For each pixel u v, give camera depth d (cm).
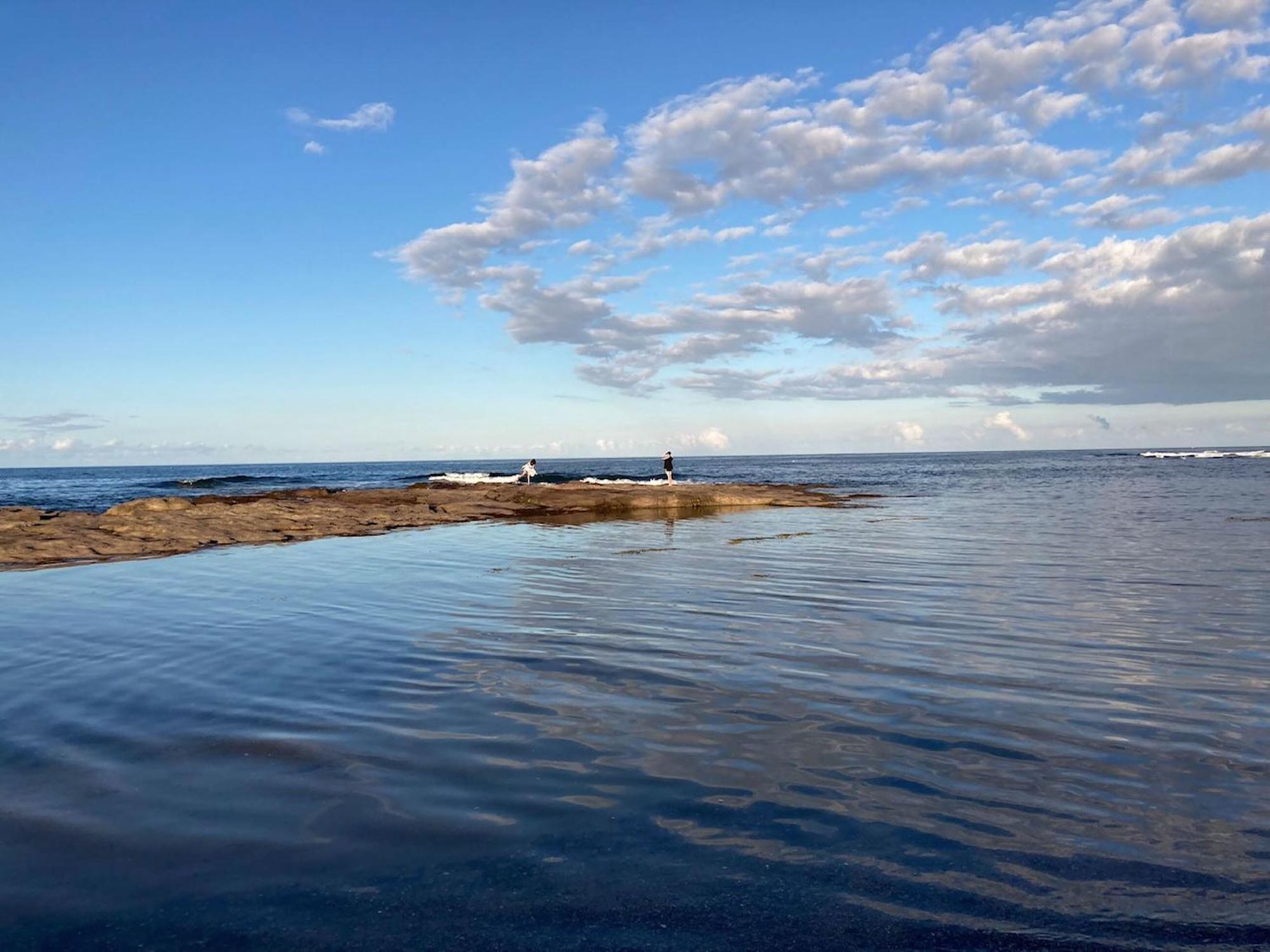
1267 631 888
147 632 891
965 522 2386
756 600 1095
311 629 908
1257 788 471
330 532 2133
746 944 316
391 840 403
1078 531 2042
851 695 654
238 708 616
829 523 2414
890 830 416
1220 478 5388
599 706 625
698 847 396
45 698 642
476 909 341
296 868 376
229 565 1480
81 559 1592
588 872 371
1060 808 443
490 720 590
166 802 446
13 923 331
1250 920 334
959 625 926
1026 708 620
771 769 499
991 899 350
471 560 1555
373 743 542
